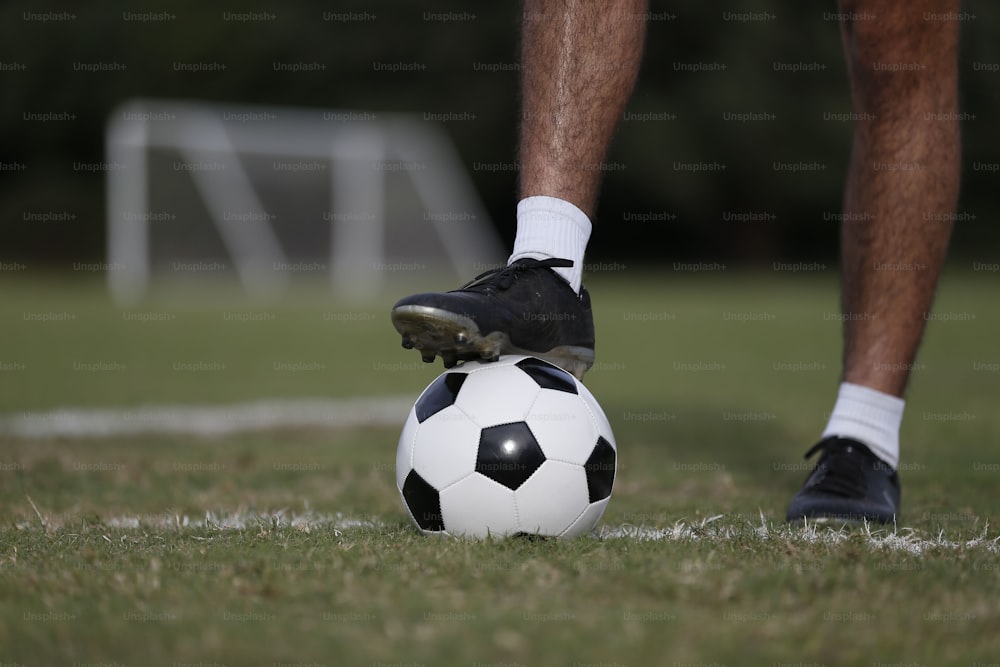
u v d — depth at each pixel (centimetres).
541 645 437
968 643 459
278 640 446
